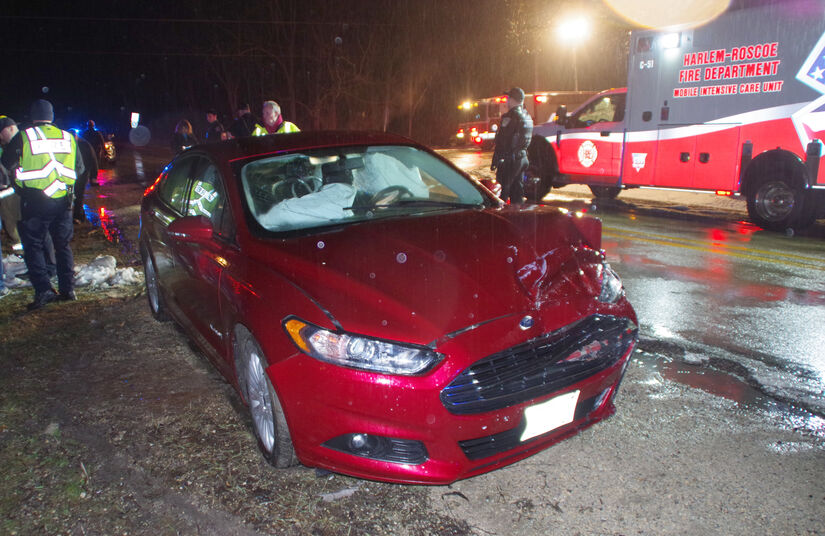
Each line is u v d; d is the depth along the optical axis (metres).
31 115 5.52
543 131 11.34
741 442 3.19
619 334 3.05
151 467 3.16
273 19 36.72
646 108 9.60
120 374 4.27
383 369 2.60
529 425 2.77
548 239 3.35
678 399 3.65
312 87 39.28
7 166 5.55
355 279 2.89
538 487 2.90
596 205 11.17
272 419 2.96
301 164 4.01
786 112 8.00
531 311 2.76
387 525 2.68
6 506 2.89
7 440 3.47
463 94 37.78
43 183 5.46
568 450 3.18
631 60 9.66
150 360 4.49
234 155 4.00
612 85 32.97
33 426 3.62
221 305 3.43
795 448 3.13
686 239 8.00
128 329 5.11
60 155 5.57
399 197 3.97
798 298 5.42
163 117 50.62
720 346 4.39
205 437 3.43
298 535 2.63
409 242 3.21
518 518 2.69
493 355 2.63
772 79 8.06
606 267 3.28
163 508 2.84
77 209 10.05
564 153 11.02
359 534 2.62
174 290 4.51
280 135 4.39
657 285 5.87
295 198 3.73
